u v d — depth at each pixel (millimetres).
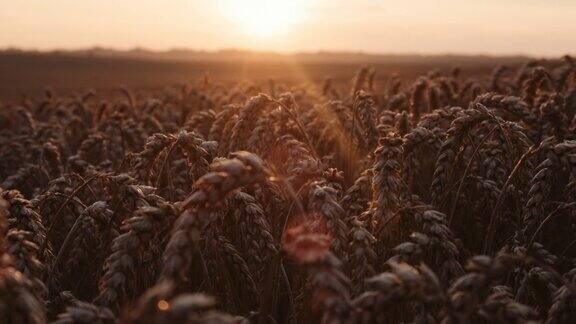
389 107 10117
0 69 95625
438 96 9820
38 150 8695
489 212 5148
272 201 4586
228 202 3801
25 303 2350
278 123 6242
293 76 72500
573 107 9070
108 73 92375
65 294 3881
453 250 3113
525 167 4770
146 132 9141
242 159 2736
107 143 8344
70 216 4969
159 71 102938
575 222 4645
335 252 3209
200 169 4258
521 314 2578
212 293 3641
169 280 2578
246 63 153125
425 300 2443
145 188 3980
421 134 4914
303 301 3852
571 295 3057
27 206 3912
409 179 5121
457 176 5293
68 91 48094
